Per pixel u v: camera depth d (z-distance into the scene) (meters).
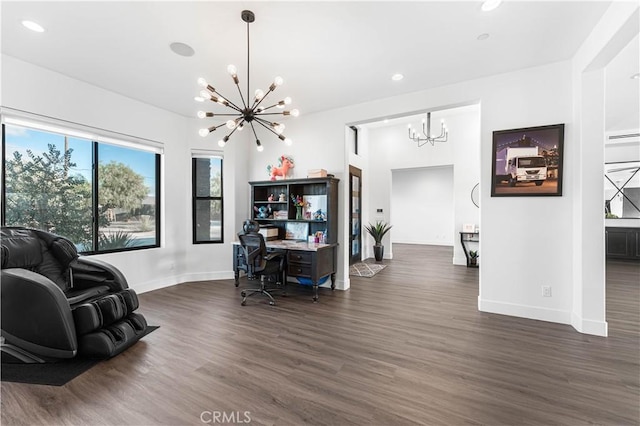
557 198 2.87
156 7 2.09
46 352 2.15
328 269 4.02
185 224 4.55
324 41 2.52
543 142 2.90
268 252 3.99
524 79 3.00
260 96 2.56
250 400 1.74
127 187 3.96
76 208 3.45
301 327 2.83
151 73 3.13
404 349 2.37
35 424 1.54
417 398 1.75
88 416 1.60
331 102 3.95
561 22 2.25
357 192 6.38
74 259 2.77
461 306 3.42
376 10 2.12
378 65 2.93
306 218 4.45
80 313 2.21
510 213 3.08
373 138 6.93
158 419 1.58
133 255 3.90
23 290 2.15
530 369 2.06
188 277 4.57
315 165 4.39
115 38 2.48
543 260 2.94
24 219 3.01
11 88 2.77
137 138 3.90
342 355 2.27
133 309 2.58
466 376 1.98
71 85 3.22
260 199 4.77
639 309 3.21
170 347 2.41
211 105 4.07
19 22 2.25
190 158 4.58
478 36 2.44
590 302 2.62
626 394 1.77
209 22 2.26
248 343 2.48
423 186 9.43
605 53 2.28
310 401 1.73
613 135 5.57
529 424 1.53
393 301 3.63
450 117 6.09
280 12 2.14
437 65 2.94
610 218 5.96
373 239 7.10
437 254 7.34
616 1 2.00
